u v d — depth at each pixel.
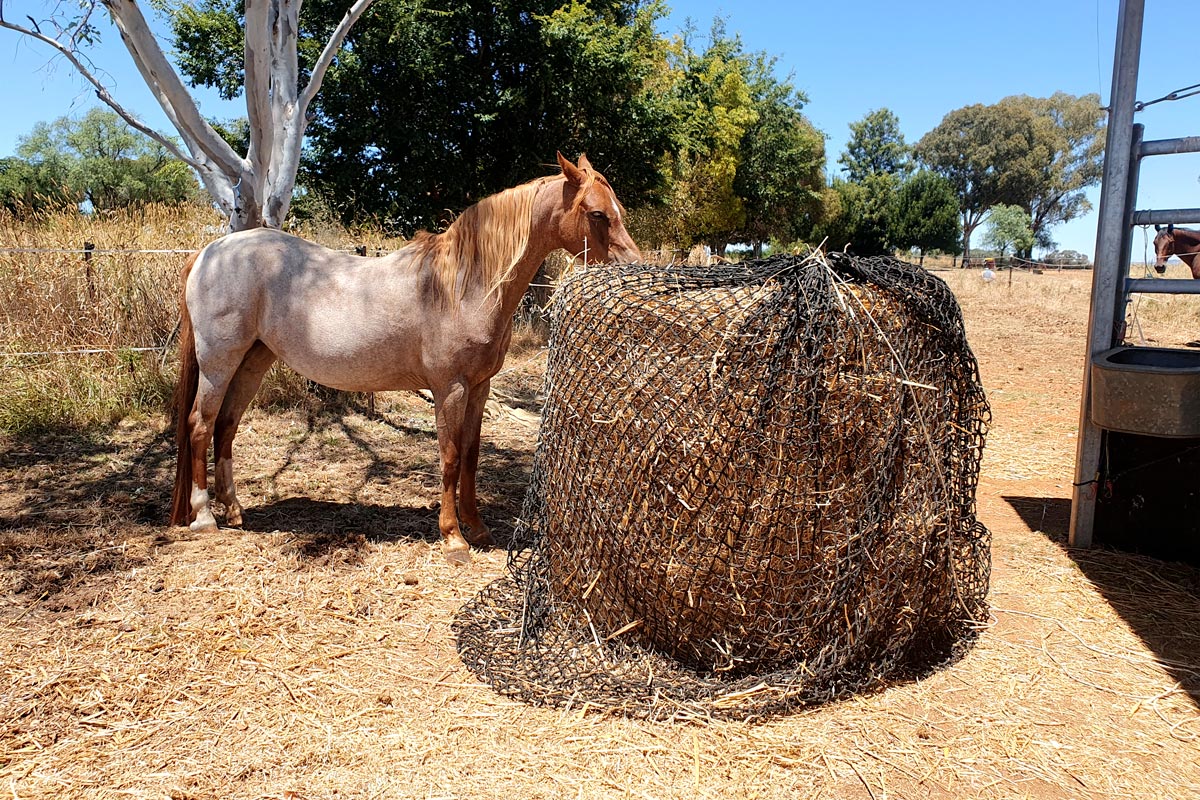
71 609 3.12
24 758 2.20
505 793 2.10
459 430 3.84
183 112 5.27
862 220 52.44
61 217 8.16
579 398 2.84
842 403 2.60
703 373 2.59
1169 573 3.77
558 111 13.36
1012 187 66.00
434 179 13.34
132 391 6.39
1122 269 4.00
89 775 2.14
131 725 2.38
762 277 2.68
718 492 2.60
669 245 23.58
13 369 6.15
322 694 2.59
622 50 13.02
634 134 14.09
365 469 5.42
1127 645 3.02
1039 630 3.16
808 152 33.19
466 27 12.55
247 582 3.42
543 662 2.79
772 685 2.58
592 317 2.83
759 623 2.69
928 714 2.53
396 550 3.91
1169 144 3.80
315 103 12.80
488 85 12.98
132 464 5.21
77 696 2.52
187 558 3.66
